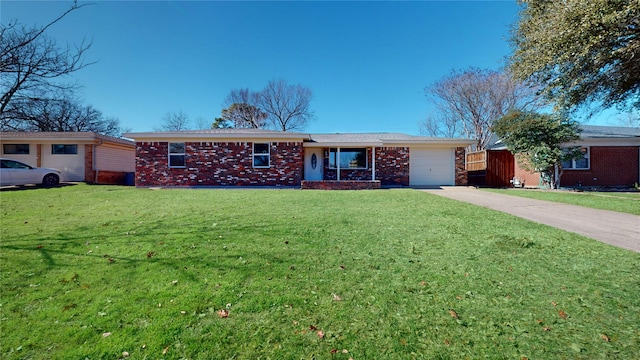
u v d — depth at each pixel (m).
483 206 7.80
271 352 1.98
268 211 6.95
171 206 7.68
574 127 12.61
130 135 14.01
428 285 2.95
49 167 16.11
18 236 4.67
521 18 8.99
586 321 2.29
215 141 14.41
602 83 8.19
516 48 9.26
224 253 3.89
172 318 2.36
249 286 2.93
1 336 2.12
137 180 14.34
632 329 2.17
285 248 4.11
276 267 3.42
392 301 2.64
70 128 27.33
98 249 4.04
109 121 30.80
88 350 1.98
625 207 7.57
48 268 3.36
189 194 10.51
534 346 2.01
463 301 2.63
